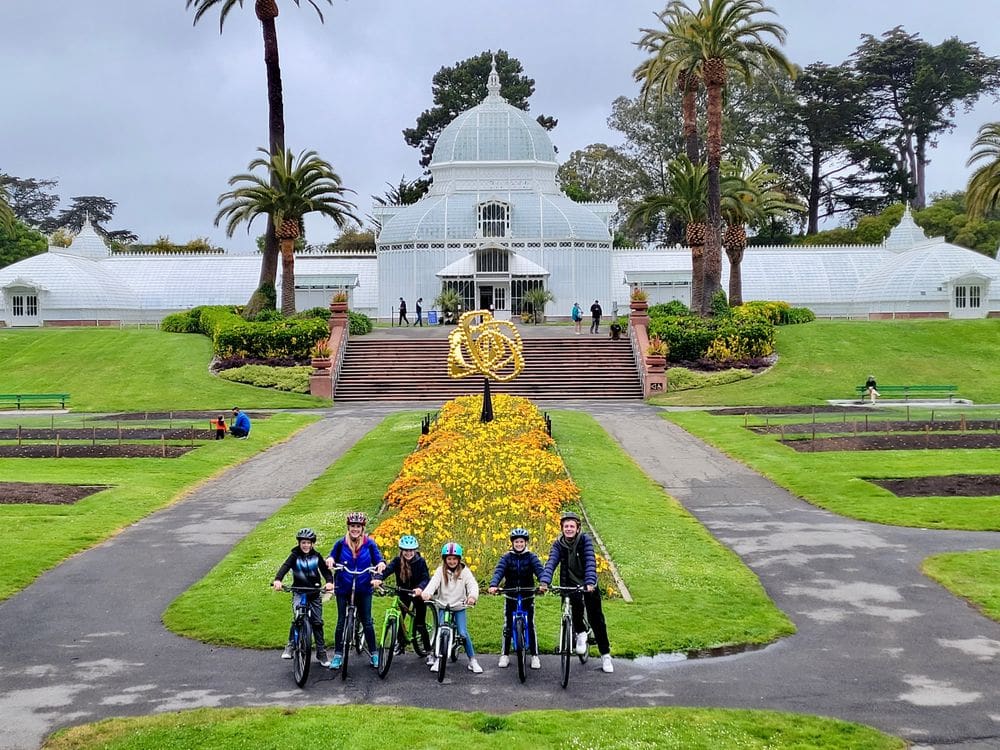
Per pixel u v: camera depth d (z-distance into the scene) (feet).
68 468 104.73
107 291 277.85
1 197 279.49
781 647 52.39
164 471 103.65
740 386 175.52
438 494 71.51
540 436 103.19
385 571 50.11
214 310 222.07
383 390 177.37
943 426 130.82
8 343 212.02
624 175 408.26
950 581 63.31
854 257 294.66
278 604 59.06
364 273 298.35
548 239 271.69
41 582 65.51
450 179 291.58
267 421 143.54
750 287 287.48
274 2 203.21
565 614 47.44
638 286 284.82
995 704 44.80
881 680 47.75
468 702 45.37
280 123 206.08
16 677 49.16
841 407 156.04
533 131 295.07
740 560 69.10
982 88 413.18
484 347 115.65
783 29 188.65
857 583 63.82
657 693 46.21
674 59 202.90
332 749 39.40
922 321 213.87
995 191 195.72
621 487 91.40
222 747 39.91
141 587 64.34
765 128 407.23
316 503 86.79
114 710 44.98
